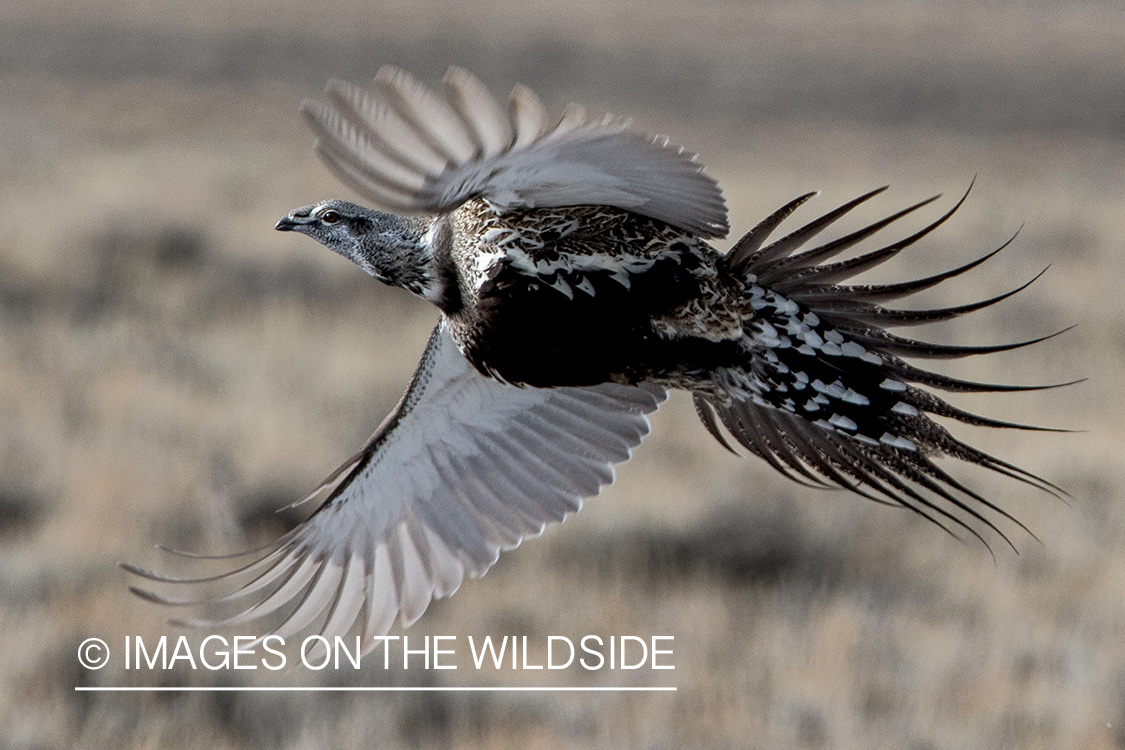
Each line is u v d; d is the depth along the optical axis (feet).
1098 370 72.79
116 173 115.75
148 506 47.85
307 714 35.40
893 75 215.31
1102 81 213.87
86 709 35.37
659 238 21.06
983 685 38.11
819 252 20.86
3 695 35.24
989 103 199.41
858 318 20.89
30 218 91.45
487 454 25.82
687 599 43.83
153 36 221.46
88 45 210.79
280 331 73.41
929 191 132.77
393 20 254.06
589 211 21.11
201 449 53.47
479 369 22.99
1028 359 74.38
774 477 53.72
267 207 104.37
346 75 203.31
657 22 273.33
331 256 88.12
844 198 122.21
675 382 21.97
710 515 48.91
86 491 48.42
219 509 45.37
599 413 25.40
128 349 68.33
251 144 146.51
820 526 49.11
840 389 20.89
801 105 196.13
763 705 36.42
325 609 27.37
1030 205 123.85
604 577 45.34
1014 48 245.45
